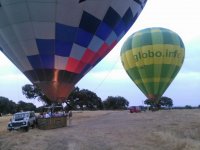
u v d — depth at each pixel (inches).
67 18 728.3
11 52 792.9
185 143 609.6
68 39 752.3
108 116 1797.5
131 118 1406.3
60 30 738.8
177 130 841.5
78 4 718.5
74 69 793.6
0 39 788.6
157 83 1461.6
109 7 756.6
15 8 713.0
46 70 778.2
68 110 1206.3
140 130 866.1
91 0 724.0
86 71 826.2
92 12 740.7
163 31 1473.9
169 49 1433.3
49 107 1064.2
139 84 1508.4
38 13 714.8
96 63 840.3
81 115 2080.5
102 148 601.6
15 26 736.3
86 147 611.8
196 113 1581.0
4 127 1325.0
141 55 1455.5
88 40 772.6
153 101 1509.6
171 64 1446.9
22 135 841.5
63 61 775.1
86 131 889.5
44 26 729.6
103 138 727.7
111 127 992.9
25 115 1090.7
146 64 1449.3
